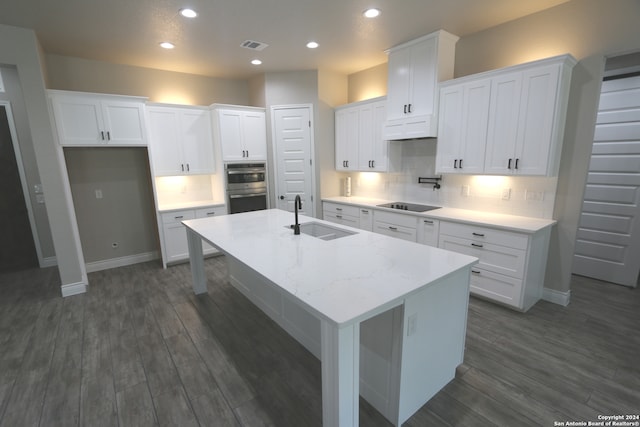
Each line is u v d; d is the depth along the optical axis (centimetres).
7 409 181
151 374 210
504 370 207
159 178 451
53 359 226
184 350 235
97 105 353
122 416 175
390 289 144
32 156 408
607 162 336
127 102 372
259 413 176
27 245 422
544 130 263
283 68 446
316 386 197
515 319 270
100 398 189
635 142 317
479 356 221
